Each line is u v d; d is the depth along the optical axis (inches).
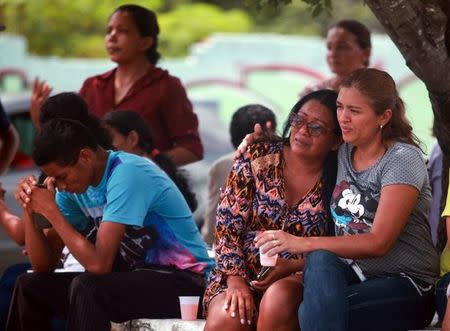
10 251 698.2
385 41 1355.8
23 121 778.2
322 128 350.6
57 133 370.0
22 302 392.5
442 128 387.9
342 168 349.1
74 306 372.2
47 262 394.3
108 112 480.7
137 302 377.4
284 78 1392.7
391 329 337.4
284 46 1391.5
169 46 1497.3
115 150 419.2
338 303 318.3
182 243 392.2
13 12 1454.2
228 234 360.8
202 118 1040.2
